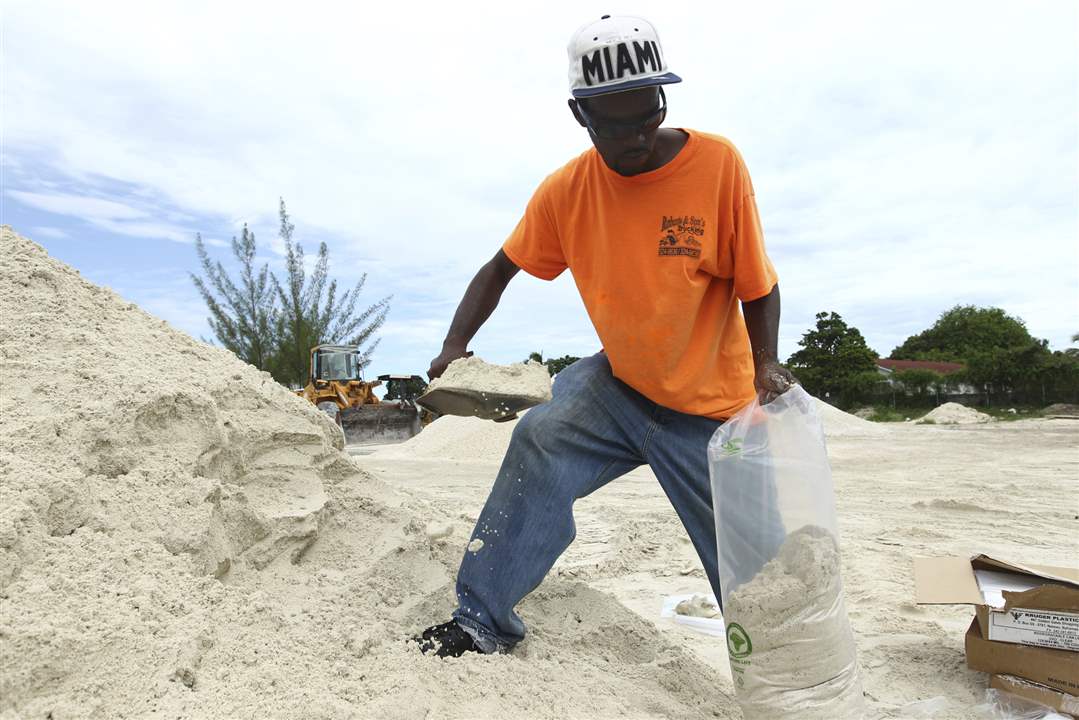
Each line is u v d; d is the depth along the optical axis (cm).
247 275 3047
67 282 337
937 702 267
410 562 333
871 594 411
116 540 229
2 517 199
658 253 262
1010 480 879
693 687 268
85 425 252
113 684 179
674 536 598
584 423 280
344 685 208
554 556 277
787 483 230
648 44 241
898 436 1717
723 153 262
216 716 178
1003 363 3008
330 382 1927
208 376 332
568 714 224
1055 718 254
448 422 1569
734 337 286
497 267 310
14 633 173
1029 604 277
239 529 292
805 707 214
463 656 249
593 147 283
